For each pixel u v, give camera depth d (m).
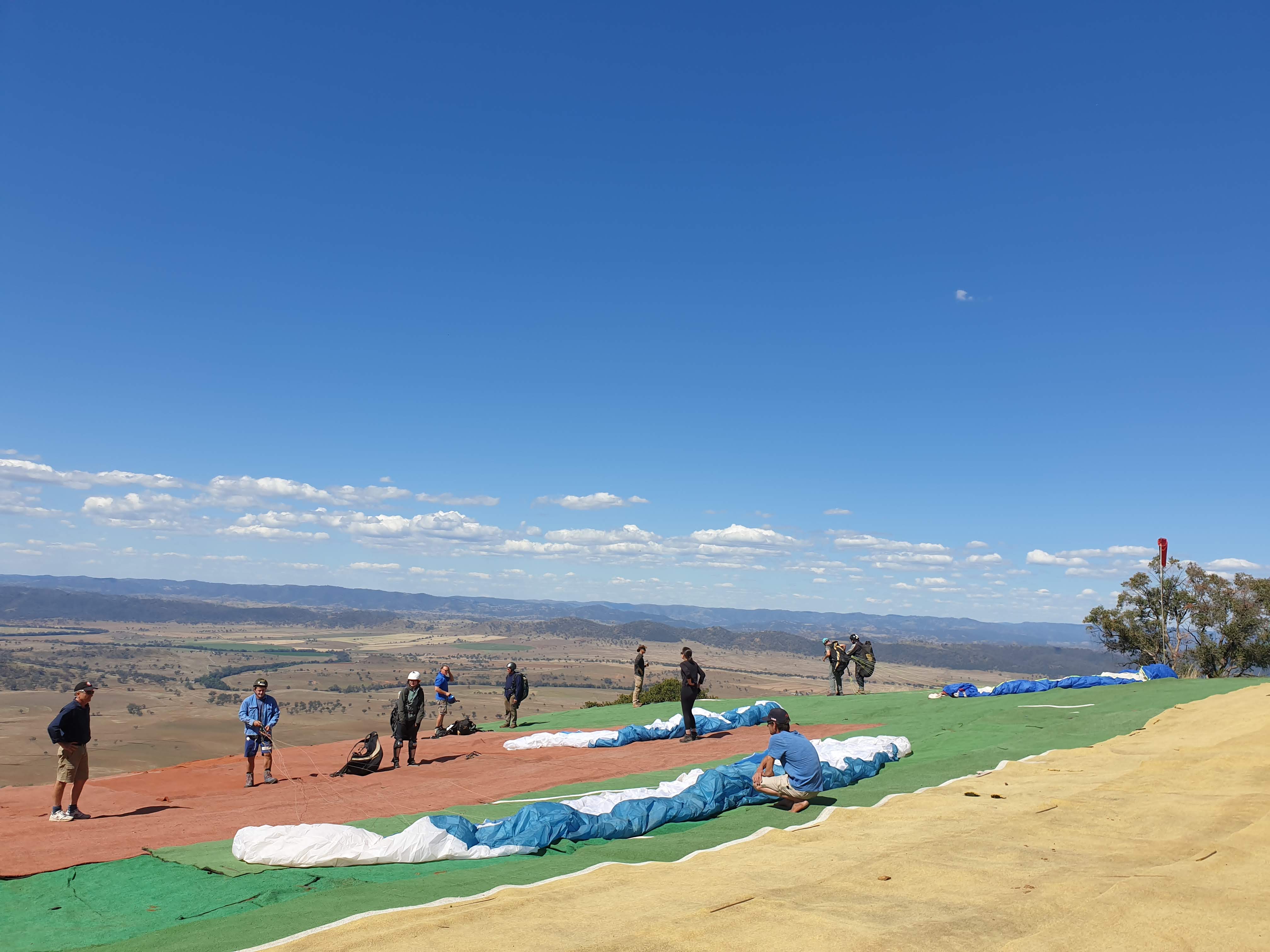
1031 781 9.73
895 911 5.04
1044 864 6.07
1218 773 8.88
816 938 4.59
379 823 8.95
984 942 4.47
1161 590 34.12
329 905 5.81
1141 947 4.34
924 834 7.19
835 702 20.80
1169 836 6.80
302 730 119.00
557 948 4.58
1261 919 4.64
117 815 10.07
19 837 8.46
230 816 9.67
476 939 4.76
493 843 7.28
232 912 5.79
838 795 9.69
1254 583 39.03
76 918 5.88
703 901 5.41
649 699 30.53
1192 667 38.12
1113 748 11.60
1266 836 6.36
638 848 7.46
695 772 10.08
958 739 13.84
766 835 7.54
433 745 17.64
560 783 11.70
